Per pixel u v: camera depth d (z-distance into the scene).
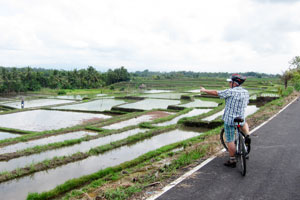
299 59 46.47
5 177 9.01
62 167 10.38
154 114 27.81
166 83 110.31
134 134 16.30
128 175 6.32
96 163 10.88
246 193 4.18
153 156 10.30
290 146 7.06
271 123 10.95
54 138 16.53
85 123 22.45
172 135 16.61
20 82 85.69
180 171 5.45
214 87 85.44
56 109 34.03
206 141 8.17
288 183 4.55
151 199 4.10
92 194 5.02
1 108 40.81
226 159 5.98
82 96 65.50
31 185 8.54
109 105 40.50
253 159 5.96
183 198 4.07
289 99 24.08
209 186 4.49
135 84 112.12
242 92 4.94
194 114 26.55
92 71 111.88
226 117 5.02
